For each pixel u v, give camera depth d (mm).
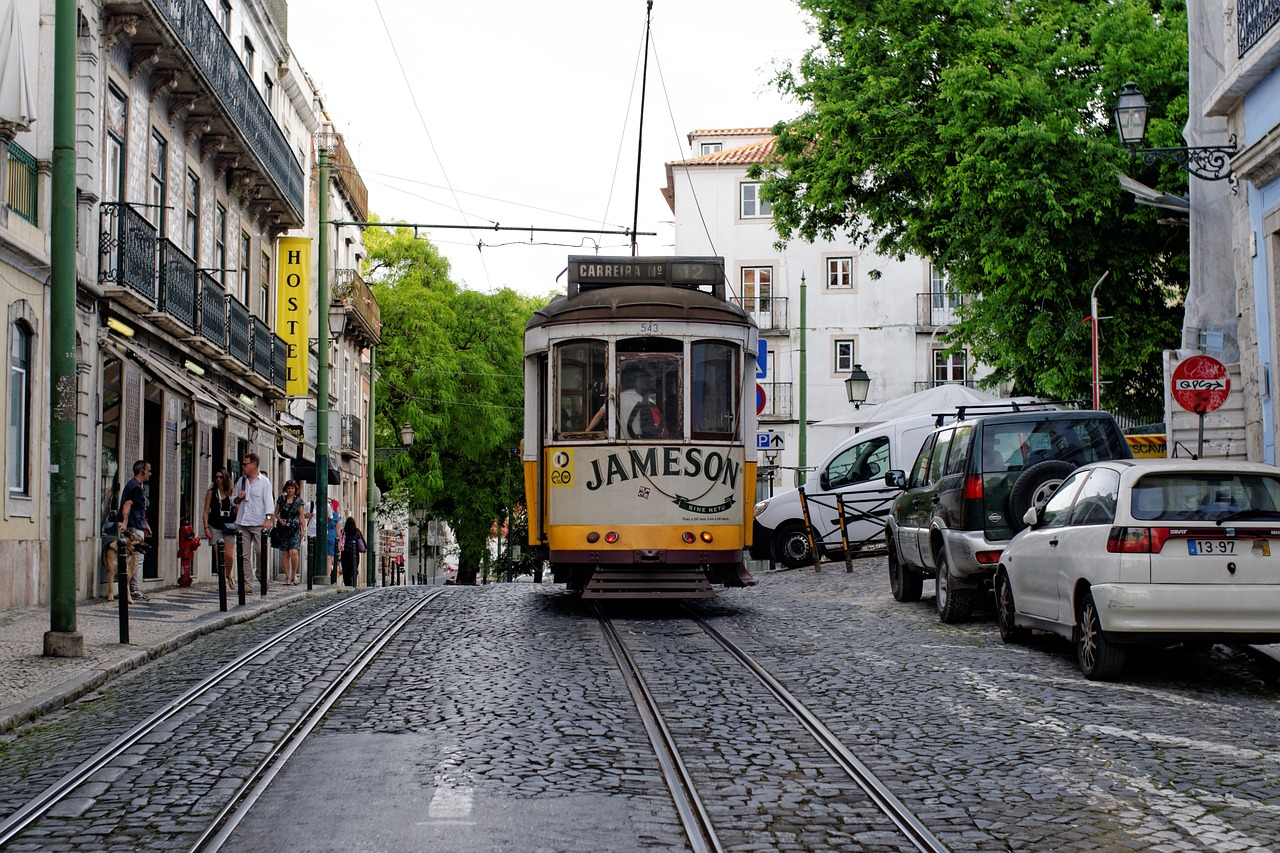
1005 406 19531
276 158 32344
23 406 18922
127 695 10820
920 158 27844
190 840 6324
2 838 6375
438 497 54500
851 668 11914
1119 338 26547
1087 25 26359
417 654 12852
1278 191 17875
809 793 7281
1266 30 17688
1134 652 12859
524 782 7453
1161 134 24766
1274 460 18281
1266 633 10547
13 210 18359
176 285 24406
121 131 22953
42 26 19766
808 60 30000
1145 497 10859
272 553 35688
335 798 7105
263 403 34156
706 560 16156
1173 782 7496
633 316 16328
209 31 26000
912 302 56094
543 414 16859
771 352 56562
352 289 45438
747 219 56844
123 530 19562
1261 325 18750
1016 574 13172
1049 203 24516
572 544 16109
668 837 6383
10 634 14555
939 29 27906
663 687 10789
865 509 26859
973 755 8227
